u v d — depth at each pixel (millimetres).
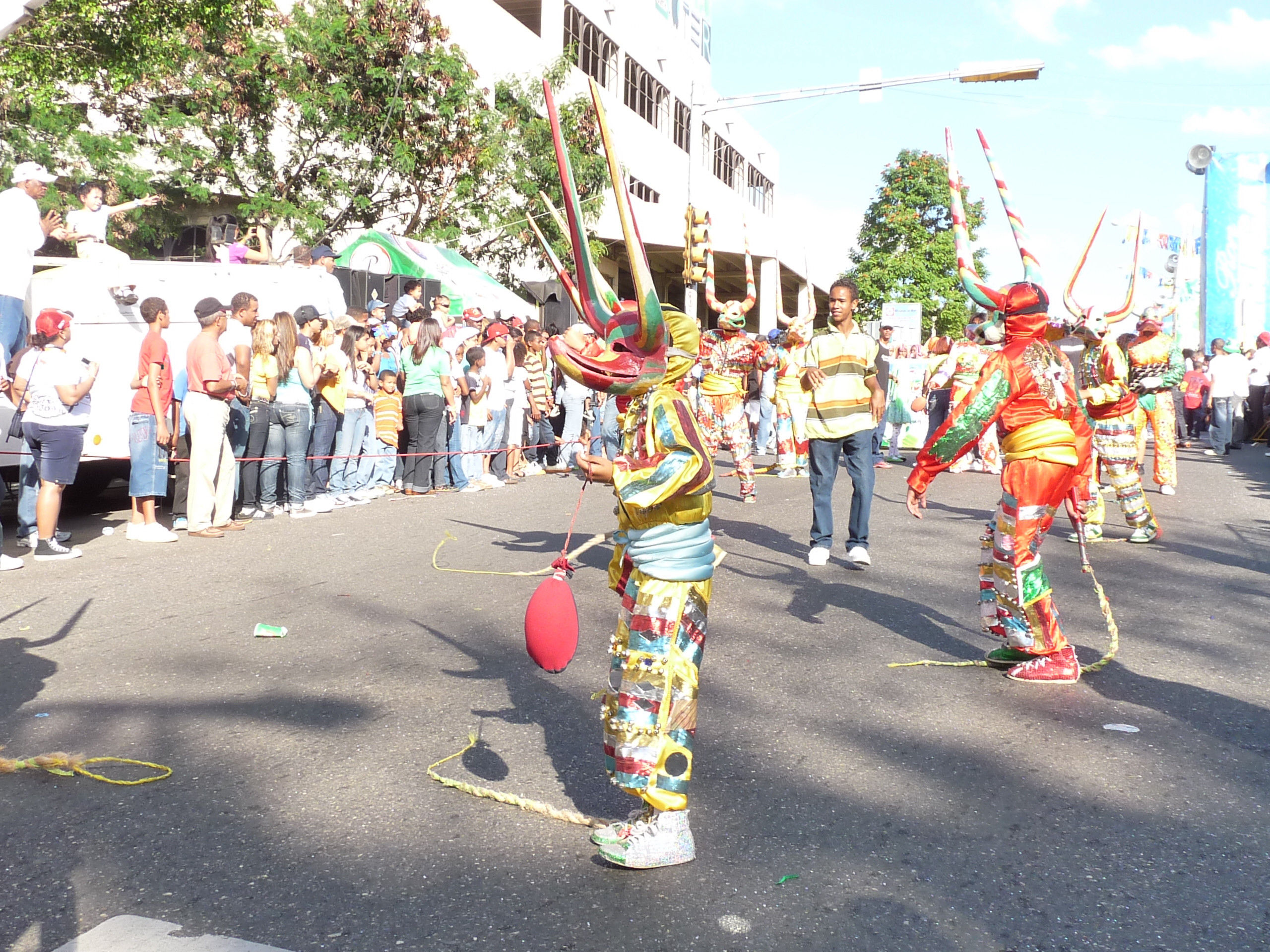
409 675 5094
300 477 10039
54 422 7855
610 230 25641
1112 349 8391
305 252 11523
